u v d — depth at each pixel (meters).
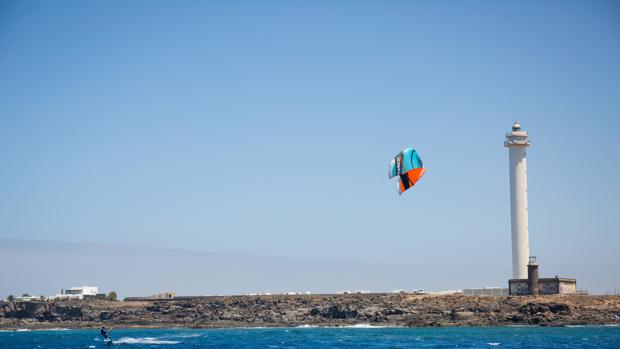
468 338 198.62
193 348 192.88
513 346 177.12
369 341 199.12
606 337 192.62
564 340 187.00
